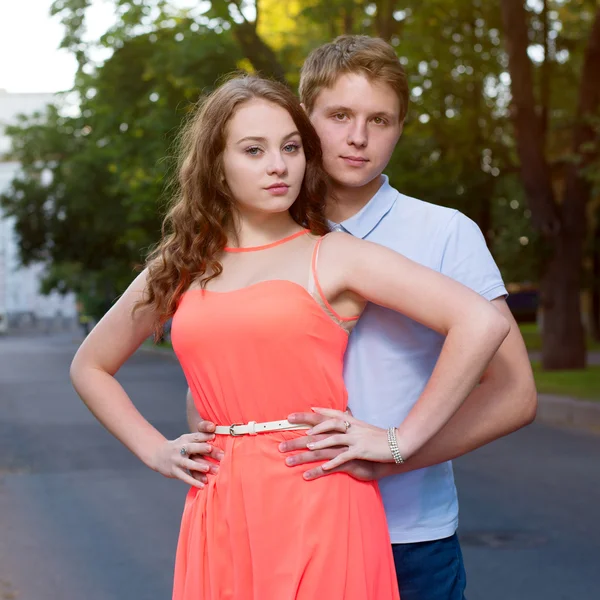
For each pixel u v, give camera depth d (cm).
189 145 292
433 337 304
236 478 275
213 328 273
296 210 288
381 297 268
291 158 277
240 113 276
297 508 268
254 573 268
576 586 614
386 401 302
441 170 2316
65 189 4388
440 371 262
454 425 286
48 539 773
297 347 269
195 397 288
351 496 273
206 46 1903
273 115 276
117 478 1057
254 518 270
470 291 264
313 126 290
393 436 267
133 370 3116
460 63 2352
